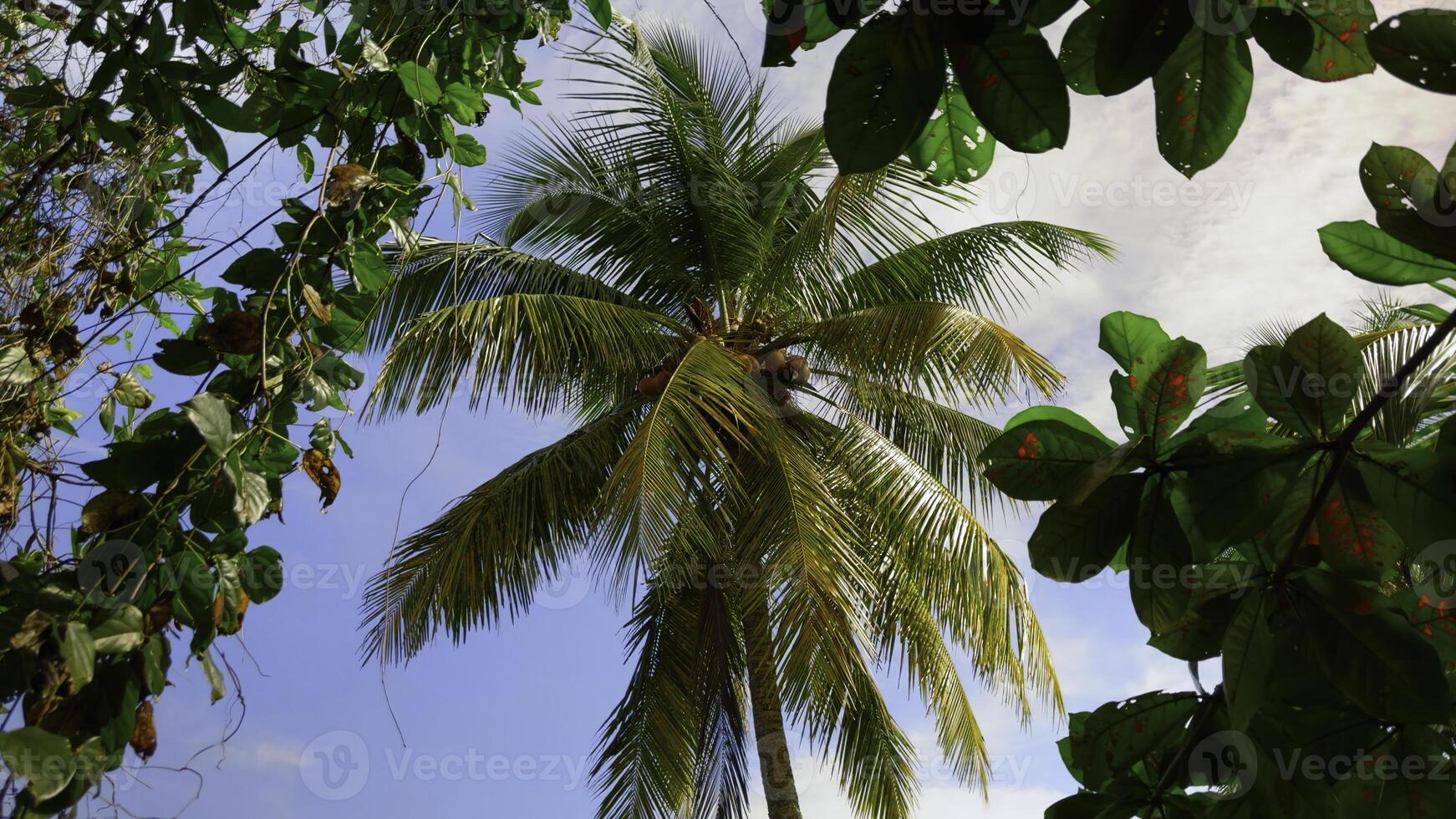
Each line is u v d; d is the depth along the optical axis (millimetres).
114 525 1378
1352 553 982
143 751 1286
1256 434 975
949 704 7926
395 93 1912
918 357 7367
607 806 7852
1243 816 1079
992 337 7414
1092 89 883
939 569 7359
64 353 1729
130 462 1406
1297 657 1007
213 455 1452
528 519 7277
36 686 1183
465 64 2088
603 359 7926
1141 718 1205
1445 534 938
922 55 736
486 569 7125
